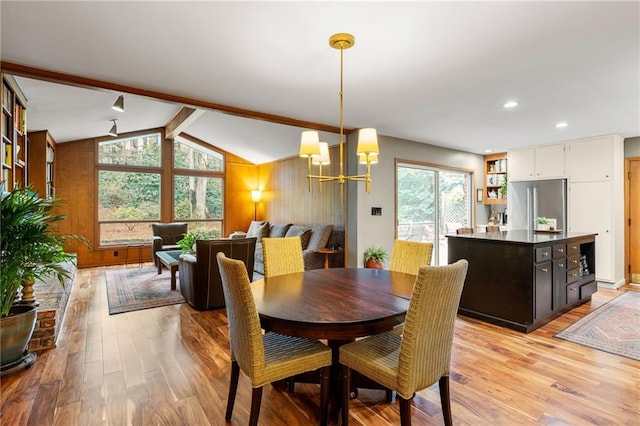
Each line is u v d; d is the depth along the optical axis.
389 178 5.20
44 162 5.33
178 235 6.93
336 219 5.88
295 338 2.05
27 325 2.54
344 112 3.94
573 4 1.86
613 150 5.05
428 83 3.05
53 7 1.88
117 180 6.91
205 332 3.31
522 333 3.33
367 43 2.31
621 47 2.37
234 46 2.35
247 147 7.40
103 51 2.42
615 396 2.23
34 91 3.71
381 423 1.98
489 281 3.62
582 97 3.43
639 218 5.36
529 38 2.24
